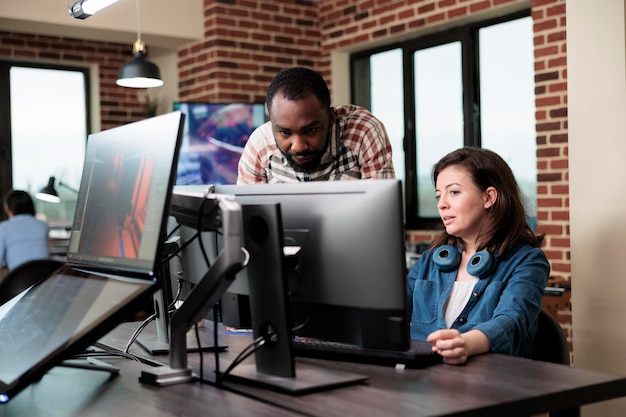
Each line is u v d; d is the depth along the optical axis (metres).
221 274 1.52
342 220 1.59
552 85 4.59
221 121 5.82
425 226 5.83
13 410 1.45
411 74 5.89
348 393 1.48
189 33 5.94
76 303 1.62
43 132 6.50
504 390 1.46
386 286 1.55
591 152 2.82
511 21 5.17
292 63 6.27
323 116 2.09
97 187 1.78
